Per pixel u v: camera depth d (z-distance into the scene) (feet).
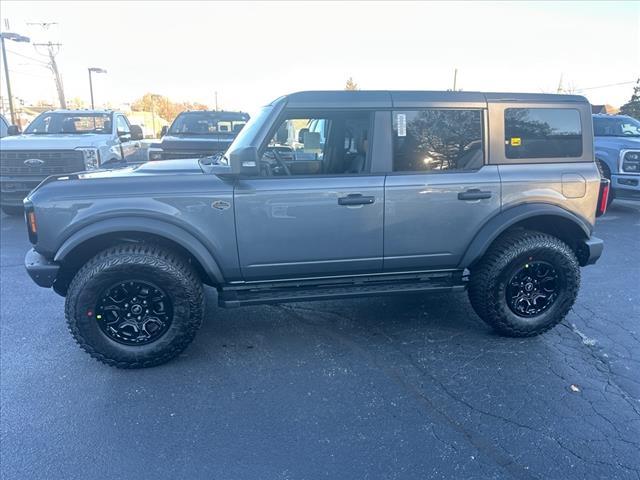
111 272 11.32
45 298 16.75
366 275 13.12
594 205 13.55
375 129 12.37
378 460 8.84
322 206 12.13
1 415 10.21
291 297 12.54
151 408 10.47
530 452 9.03
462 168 12.83
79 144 29.07
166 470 8.65
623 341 13.39
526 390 11.00
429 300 16.29
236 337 13.74
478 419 9.98
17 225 28.71
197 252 11.80
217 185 11.81
